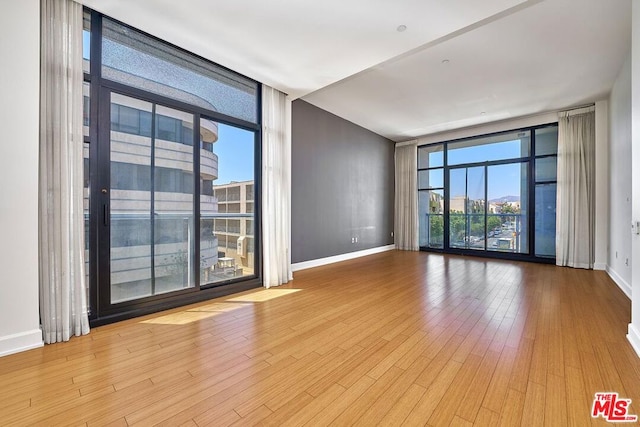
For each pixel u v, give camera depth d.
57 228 2.32
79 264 2.44
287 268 4.37
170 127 3.18
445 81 4.34
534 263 5.81
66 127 2.36
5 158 2.06
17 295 2.12
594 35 3.18
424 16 2.56
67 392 1.68
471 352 2.16
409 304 3.29
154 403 1.59
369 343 2.32
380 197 7.43
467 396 1.64
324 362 2.03
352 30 2.77
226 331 2.56
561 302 3.32
